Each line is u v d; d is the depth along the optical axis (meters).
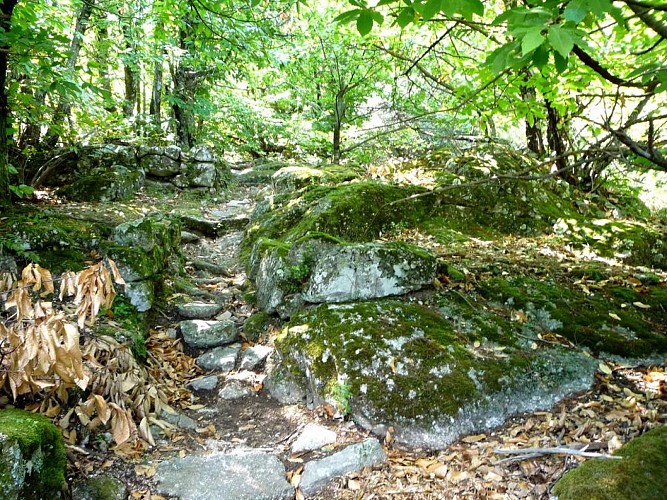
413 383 3.15
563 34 1.38
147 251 4.59
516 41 1.69
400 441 2.95
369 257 4.02
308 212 5.88
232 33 5.79
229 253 6.59
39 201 6.31
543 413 3.06
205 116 11.12
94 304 2.46
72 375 2.39
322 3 7.88
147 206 7.43
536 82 3.94
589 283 4.33
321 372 3.44
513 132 10.61
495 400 3.10
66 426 2.71
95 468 2.60
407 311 3.79
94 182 7.13
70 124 7.14
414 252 4.14
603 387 3.19
